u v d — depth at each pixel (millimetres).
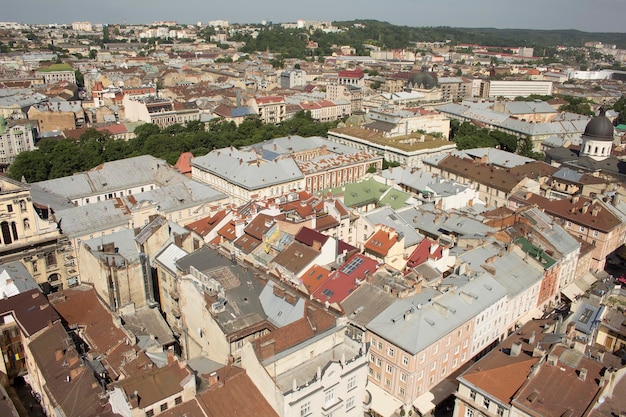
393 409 111812
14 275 131375
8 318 112688
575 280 172250
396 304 119062
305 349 93500
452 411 115000
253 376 90438
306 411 87312
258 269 129625
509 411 92875
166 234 143250
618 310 122625
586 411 87625
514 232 160125
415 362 108625
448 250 147375
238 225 152250
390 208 179500
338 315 115688
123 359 102562
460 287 127750
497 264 143000
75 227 162625
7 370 114875
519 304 140500
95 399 91812
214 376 90188
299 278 128375
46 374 99500
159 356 107000
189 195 195500
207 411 86375
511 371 98562
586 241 185375
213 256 128625
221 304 107438
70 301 121250
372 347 116125
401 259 153250
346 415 95438
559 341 104250
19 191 146625
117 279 124625
